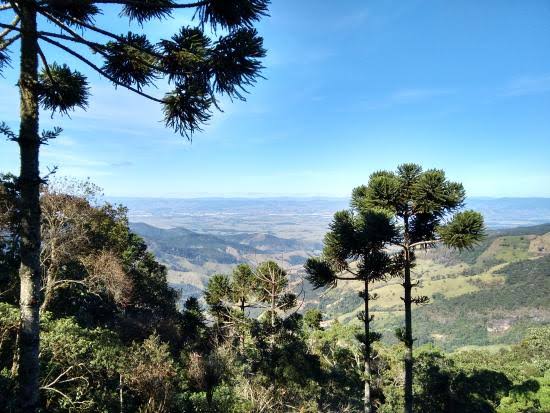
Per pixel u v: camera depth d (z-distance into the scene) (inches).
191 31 160.7
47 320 497.7
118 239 939.3
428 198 475.8
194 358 562.9
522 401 839.1
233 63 146.8
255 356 708.0
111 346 449.1
